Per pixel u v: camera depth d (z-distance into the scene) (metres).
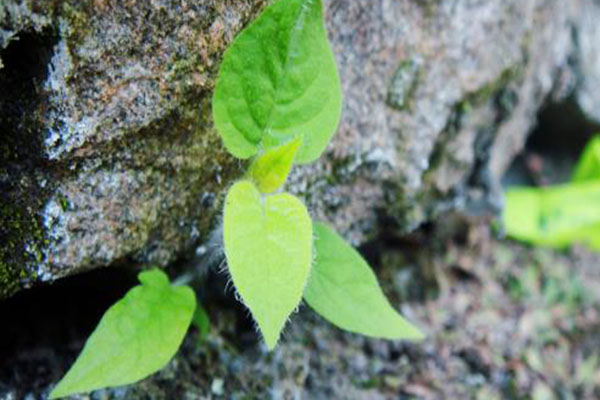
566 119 0.61
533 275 0.55
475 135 0.50
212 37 0.37
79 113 0.36
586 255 0.57
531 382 0.50
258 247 0.34
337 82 0.37
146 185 0.39
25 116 0.36
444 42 0.45
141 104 0.37
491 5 0.46
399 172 0.45
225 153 0.40
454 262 0.54
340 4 0.41
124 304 0.38
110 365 0.37
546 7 0.51
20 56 0.35
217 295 0.45
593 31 0.58
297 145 0.36
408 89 0.45
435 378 0.49
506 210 0.55
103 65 0.36
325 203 0.44
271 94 0.36
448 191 0.49
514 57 0.49
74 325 0.43
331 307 0.39
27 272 0.38
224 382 0.44
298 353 0.46
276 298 0.34
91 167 0.37
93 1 0.35
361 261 0.40
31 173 0.37
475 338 0.51
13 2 0.34
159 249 0.41
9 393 0.41
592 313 0.54
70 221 0.38
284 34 0.36
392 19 0.43
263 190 0.37
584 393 0.50
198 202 0.40
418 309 0.51
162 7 0.36
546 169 0.63
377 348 0.49
